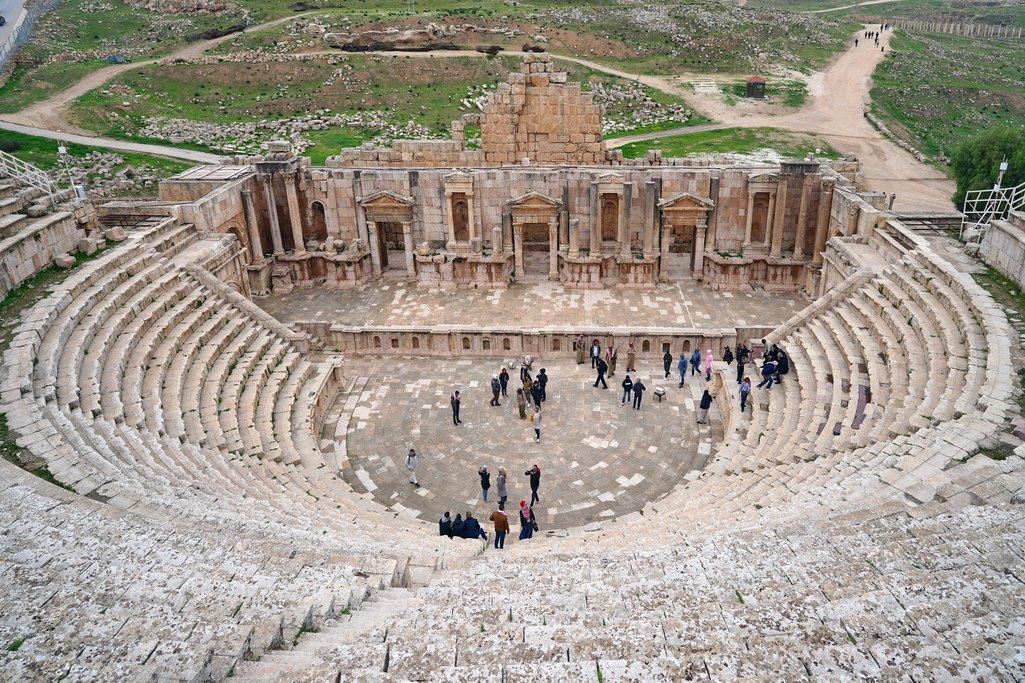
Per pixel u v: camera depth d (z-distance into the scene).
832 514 15.91
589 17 133.50
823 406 27.64
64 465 18.50
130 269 33.34
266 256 47.19
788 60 116.38
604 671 8.62
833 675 8.55
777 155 77.38
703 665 8.81
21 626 11.05
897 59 116.25
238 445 26.22
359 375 36.66
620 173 43.28
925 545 12.81
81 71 99.00
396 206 44.44
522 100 46.06
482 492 27.38
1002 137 56.69
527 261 48.97
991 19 181.25
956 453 18.81
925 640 9.42
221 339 32.72
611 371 35.50
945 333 26.36
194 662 9.72
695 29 127.69
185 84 99.62
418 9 134.12
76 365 24.95
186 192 43.81
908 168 76.62
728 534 15.75
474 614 11.51
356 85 102.06
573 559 15.86
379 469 28.97
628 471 28.39
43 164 67.94
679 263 48.81
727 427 30.75
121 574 12.80
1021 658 8.74
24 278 29.95
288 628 11.34
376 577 14.18
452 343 37.97
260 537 15.69
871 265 34.84
